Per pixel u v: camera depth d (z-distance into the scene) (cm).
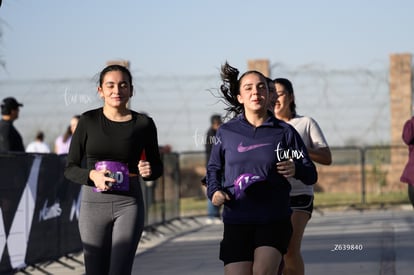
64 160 1947
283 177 1095
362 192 3588
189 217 3203
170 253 2172
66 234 1952
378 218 3109
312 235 2519
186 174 3672
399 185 3672
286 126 1113
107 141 1144
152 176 1155
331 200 3612
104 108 1170
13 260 1631
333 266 1841
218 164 1119
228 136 1109
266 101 1116
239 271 1075
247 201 1084
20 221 1667
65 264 1906
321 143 1393
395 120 3784
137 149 1152
